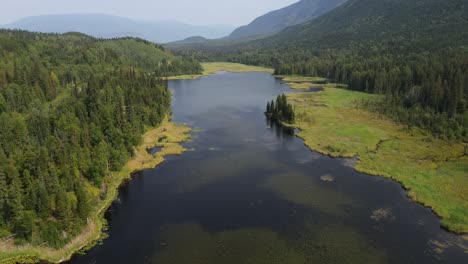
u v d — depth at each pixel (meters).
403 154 107.38
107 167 88.94
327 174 94.44
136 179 91.62
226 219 71.50
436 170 94.38
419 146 114.88
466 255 59.72
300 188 85.81
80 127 100.88
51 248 60.28
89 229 66.31
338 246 62.62
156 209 75.69
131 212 74.38
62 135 92.81
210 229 67.94
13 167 67.88
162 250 61.56
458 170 94.06
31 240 60.28
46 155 74.06
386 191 83.88
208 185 87.81
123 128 111.62
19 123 97.50
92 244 63.25
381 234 66.06
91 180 80.62
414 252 60.59
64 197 64.38
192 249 61.88
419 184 85.62
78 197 66.62
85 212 66.00
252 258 59.53
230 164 101.94
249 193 83.31
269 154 110.69
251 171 96.75
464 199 78.00
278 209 75.62
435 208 74.31
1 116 108.38
